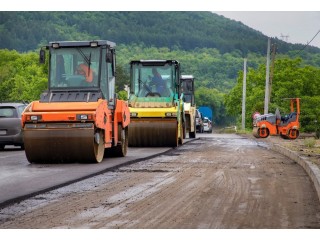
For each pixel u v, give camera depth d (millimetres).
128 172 21547
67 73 26281
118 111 27734
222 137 57844
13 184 17828
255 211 13531
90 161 24641
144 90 37188
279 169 22828
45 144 24188
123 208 13945
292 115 51781
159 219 12664
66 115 24172
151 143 36156
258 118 53156
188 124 49500
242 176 20250
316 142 40938
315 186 17250
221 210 13648
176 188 17219
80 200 15148
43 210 13750
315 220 12602
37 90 120625
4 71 146375
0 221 12547
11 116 34062
